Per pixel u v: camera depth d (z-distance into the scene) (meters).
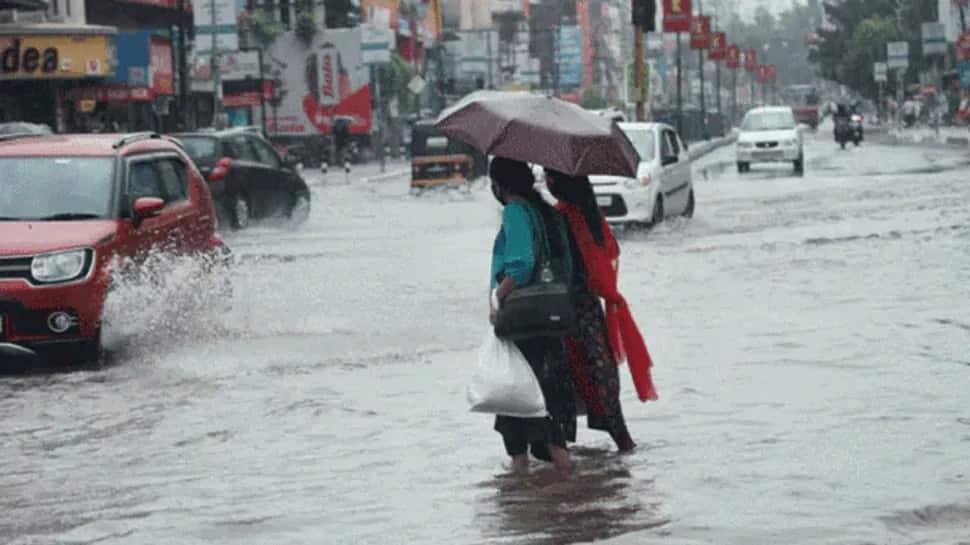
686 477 14.77
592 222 15.79
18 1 74.81
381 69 169.38
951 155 105.00
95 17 104.31
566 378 15.85
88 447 17.86
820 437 16.39
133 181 27.30
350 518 13.77
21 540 13.41
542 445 15.87
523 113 15.25
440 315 29.02
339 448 17.06
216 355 24.73
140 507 14.59
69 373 24.19
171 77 106.12
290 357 24.17
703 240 44.72
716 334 24.69
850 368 20.78
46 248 24.94
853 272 33.22
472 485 14.93
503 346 15.17
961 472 14.59
